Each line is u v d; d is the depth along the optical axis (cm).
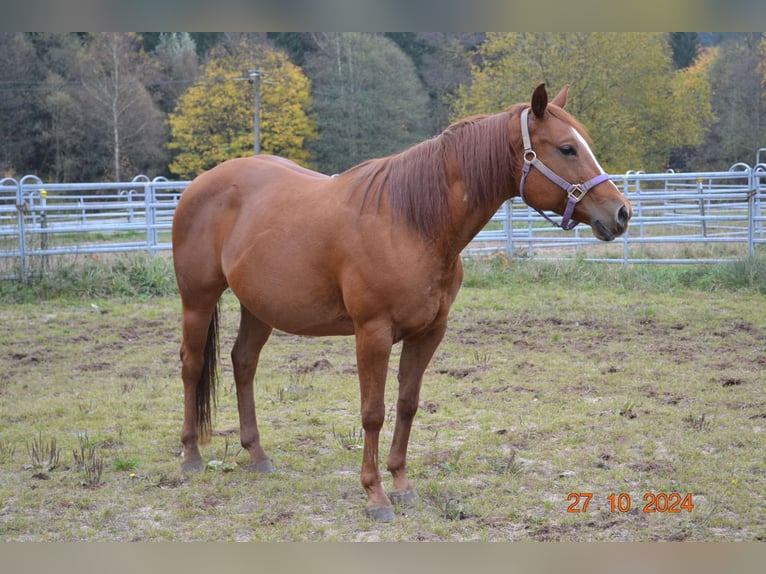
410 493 380
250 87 2992
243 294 393
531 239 1188
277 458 448
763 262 996
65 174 3256
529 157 336
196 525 359
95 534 347
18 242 1062
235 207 409
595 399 551
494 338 761
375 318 345
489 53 2589
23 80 3120
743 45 2978
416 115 2892
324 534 347
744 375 603
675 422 494
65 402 557
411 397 371
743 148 2939
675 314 846
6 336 787
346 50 2906
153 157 3372
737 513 363
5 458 443
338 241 352
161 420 520
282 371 650
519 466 422
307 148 3038
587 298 951
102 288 1012
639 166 2648
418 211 339
